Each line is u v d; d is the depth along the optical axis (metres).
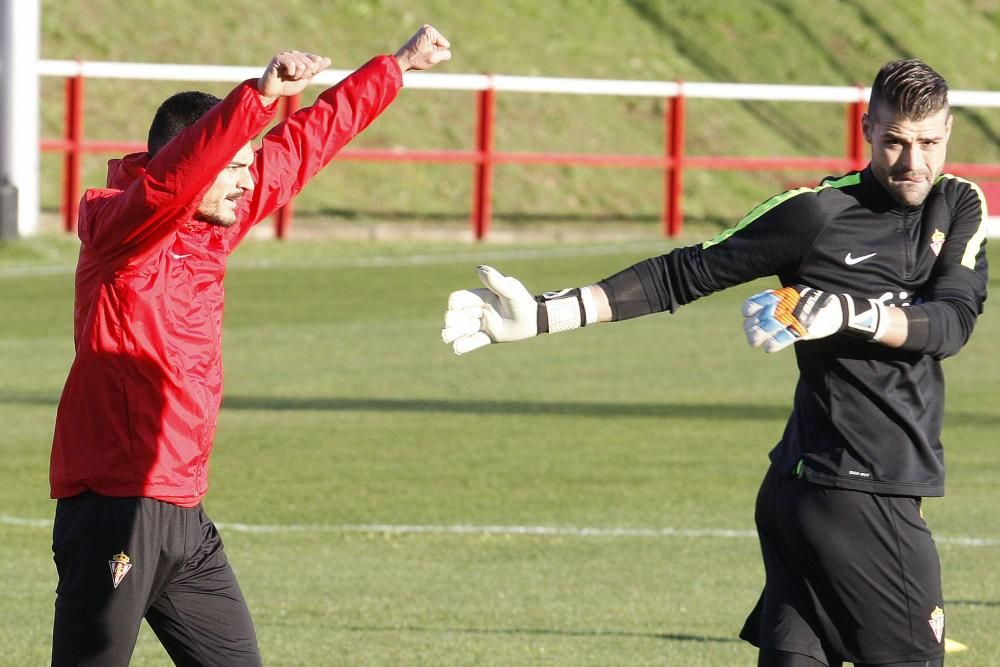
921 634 16.47
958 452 43.12
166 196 15.62
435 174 101.81
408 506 37.34
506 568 32.06
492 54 112.25
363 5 113.25
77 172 84.38
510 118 107.69
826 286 16.31
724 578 31.23
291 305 68.25
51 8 102.62
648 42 121.94
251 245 85.38
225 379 52.97
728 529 35.47
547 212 100.44
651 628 27.38
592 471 41.03
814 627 16.72
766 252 16.27
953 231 16.41
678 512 36.97
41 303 67.19
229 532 34.88
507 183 102.00
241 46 105.19
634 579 31.11
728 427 46.72
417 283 74.88
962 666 24.66
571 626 27.45
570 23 120.88
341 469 40.97
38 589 29.94
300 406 49.06
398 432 45.53
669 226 94.44
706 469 41.38
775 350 14.85
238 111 15.21
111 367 16.61
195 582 17.45
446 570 31.88
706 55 122.62
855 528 16.31
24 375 53.19
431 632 26.91
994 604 28.84
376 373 54.50
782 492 16.70
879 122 15.88
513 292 15.88
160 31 104.12
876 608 16.41
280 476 40.16
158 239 16.16
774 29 127.19
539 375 54.59
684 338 61.88
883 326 15.22
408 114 105.38
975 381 53.53
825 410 16.38
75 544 16.77
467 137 105.25
